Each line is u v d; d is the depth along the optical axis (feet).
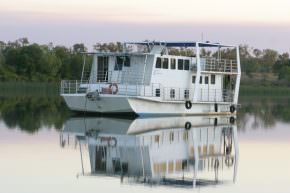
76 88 229.86
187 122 219.41
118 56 233.96
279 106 342.23
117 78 233.76
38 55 562.25
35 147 145.48
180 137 173.27
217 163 131.03
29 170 117.39
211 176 116.37
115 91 222.48
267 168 125.70
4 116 223.30
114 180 110.11
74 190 101.81
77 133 174.09
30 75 558.56
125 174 115.85
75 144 151.74
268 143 164.76
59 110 258.78
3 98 355.97
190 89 244.63
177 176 115.34
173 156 138.10
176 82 238.68
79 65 576.20
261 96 547.90
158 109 230.07
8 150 140.15
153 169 121.60
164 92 233.55
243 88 566.77
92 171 117.80
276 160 135.95
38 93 455.63
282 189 105.70
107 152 140.26
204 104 247.91
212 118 241.55
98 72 237.86
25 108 266.77
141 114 224.74
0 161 125.90
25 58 557.33
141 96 219.82
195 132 187.93
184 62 241.55
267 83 613.11
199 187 106.01
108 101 220.43
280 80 636.07
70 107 230.89
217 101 252.01
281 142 166.81
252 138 175.52
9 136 164.25
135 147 149.18
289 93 571.69
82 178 111.14
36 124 196.03
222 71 256.93
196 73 242.78
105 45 560.20
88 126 192.75
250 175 118.01
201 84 248.32
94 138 163.94
